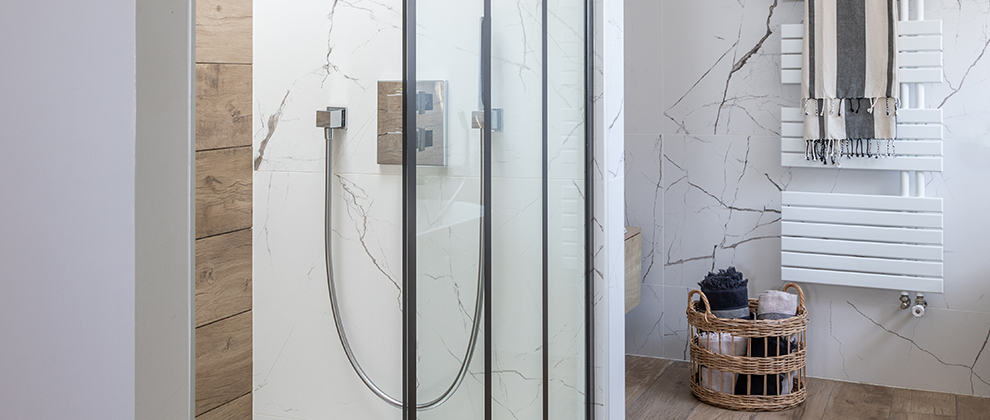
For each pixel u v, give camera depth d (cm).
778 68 289
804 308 269
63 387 45
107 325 44
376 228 177
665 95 310
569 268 174
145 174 44
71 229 44
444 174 111
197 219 158
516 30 137
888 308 280
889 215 270
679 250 315
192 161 48
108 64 43
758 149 296
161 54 45
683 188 311
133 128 42
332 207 180
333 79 177
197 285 159
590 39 184
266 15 180
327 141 173
